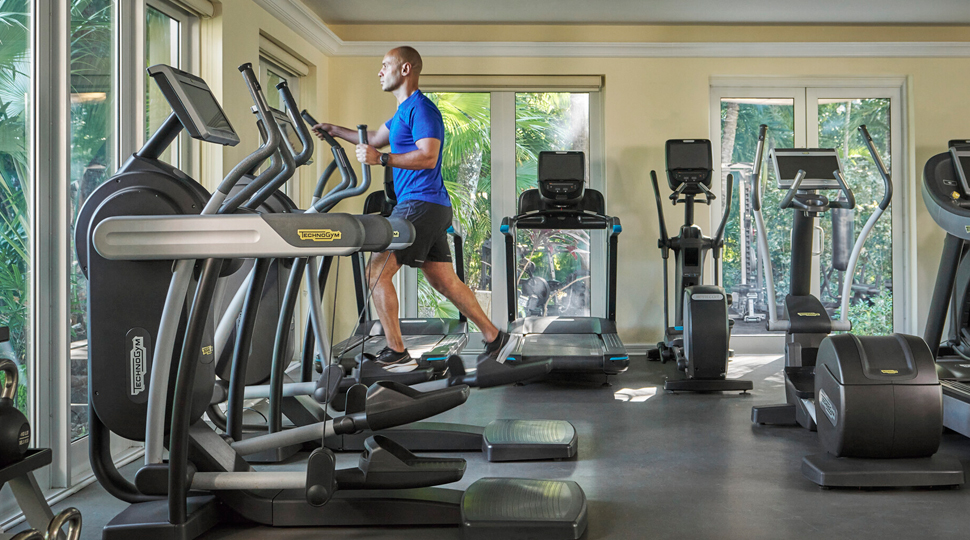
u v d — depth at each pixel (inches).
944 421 118.6
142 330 76.1
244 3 161.6
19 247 94.6
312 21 196.7
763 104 226.7
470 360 157.5
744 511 85.8
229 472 80.2
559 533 75.7
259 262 91.0
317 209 96.0
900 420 94.4
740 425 131.4
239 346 93.5
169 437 79.4
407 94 127.7
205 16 149.9
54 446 97.7
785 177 148.4
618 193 221.8
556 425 117.8
